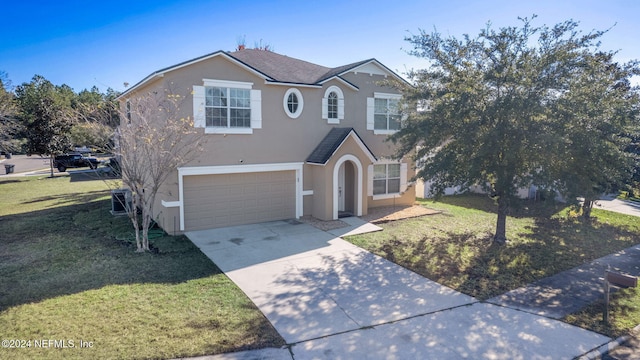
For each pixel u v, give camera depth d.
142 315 7.14
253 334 6.56
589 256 11.37
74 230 13.41
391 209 17.69
